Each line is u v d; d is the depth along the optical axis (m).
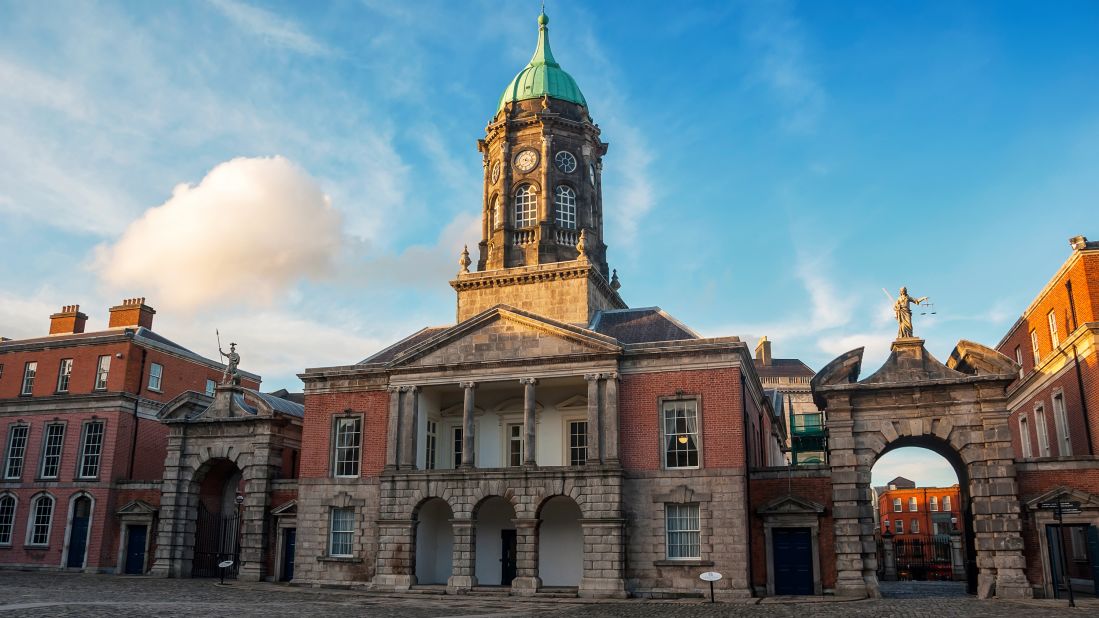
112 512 51.56
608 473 37.03
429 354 41.75
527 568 37.28
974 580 36.25
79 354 55.59
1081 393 37.38
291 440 48.66
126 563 50.19
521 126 50.31
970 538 36.56
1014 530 33.25
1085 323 36.00
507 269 47.09
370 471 41.97
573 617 27.77
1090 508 32.66
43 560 51.91
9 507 53.97
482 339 41.06
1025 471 34.31
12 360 57.28
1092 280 37.09
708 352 37.97
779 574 36.09
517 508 37.97
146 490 51.41
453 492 39.19
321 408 43.75
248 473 46.19
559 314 45.78
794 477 36.78
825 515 35.97
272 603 32.34
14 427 55.31
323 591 39.22
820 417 57.34
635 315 44.84
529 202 49.59
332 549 41.97
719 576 31.67
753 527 36.69
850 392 36.25
